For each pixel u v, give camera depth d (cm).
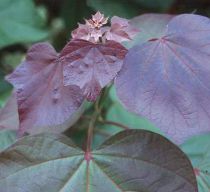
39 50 89
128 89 86
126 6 146
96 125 114
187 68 88
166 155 87
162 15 104
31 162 88
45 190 88
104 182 88
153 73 87
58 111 87
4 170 87
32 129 93
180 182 86
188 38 90
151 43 89
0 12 149
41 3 188
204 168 98
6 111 103
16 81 89
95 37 86
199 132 85
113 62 85
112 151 89
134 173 88
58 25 193
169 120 85
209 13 160
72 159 89
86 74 85
